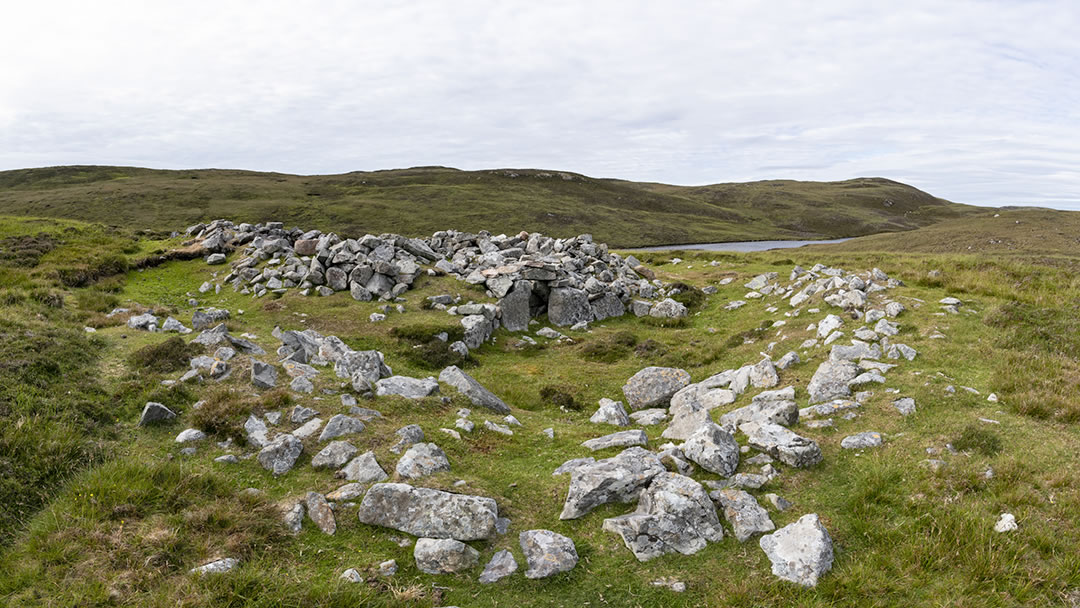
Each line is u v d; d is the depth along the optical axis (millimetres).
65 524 9617
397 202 176625
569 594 8898
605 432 15852
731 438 12906
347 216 155750
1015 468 11242
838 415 14461
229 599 8258
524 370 23312
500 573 9234
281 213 152375
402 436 13227
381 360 19000
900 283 26469
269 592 8469
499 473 12531
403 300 30031
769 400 16219
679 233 178750
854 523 10273
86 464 11547
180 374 16344
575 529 10469
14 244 37781
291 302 29312
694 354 24516
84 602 8062
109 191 164250
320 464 12164
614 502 11094
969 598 8492
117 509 9992
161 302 29422
